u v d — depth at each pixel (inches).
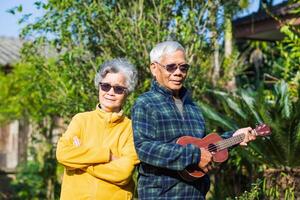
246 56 430.0
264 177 237.6
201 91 277.7
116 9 279.0
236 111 238.2
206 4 273.1
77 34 272.4
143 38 265.6
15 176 451.5
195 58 277.3
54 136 391.5
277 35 375.6
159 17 268.2
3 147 582.9
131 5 276.1
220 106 308.0
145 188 135.6
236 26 378.6
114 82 138.8
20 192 412.2
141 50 266.4
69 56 262.5
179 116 137.3
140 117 133.3
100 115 140.1
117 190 136.1
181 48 137.9
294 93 263.0
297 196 230.4
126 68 140.2
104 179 134.7
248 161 274.7
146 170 135.5
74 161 134.3
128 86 140.6
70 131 138.5
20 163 458.6
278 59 393.4
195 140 137.0
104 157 134.1
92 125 139.2
